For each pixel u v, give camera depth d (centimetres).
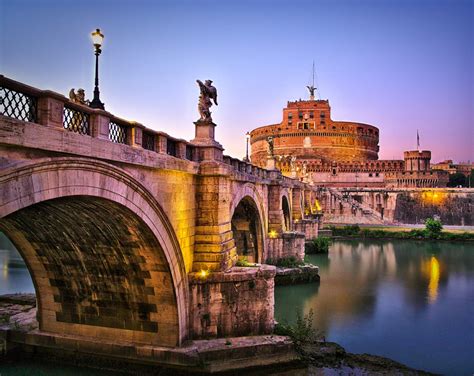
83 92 1703
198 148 2184
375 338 2700
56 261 1950
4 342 2066
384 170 12612
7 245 6241
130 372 1936
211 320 2081
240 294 2131
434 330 2867
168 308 1941
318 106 14650
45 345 2042
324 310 3300
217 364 1927
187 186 2066
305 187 7600
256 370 2003
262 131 15538
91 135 1320
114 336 2016
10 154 1027
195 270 2117
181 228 1995
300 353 2208
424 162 12512
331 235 8344
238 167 2911
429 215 10381
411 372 2148
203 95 2227
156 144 1739
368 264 5444
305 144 14462
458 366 2278
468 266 5341
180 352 1892
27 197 1074
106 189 1398
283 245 4253
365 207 10638
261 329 2181
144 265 1867
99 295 1995
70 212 1559
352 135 14675
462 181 14438
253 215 3688
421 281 4431
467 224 10106
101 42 1453
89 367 1977
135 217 1617
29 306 2498
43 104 1106
